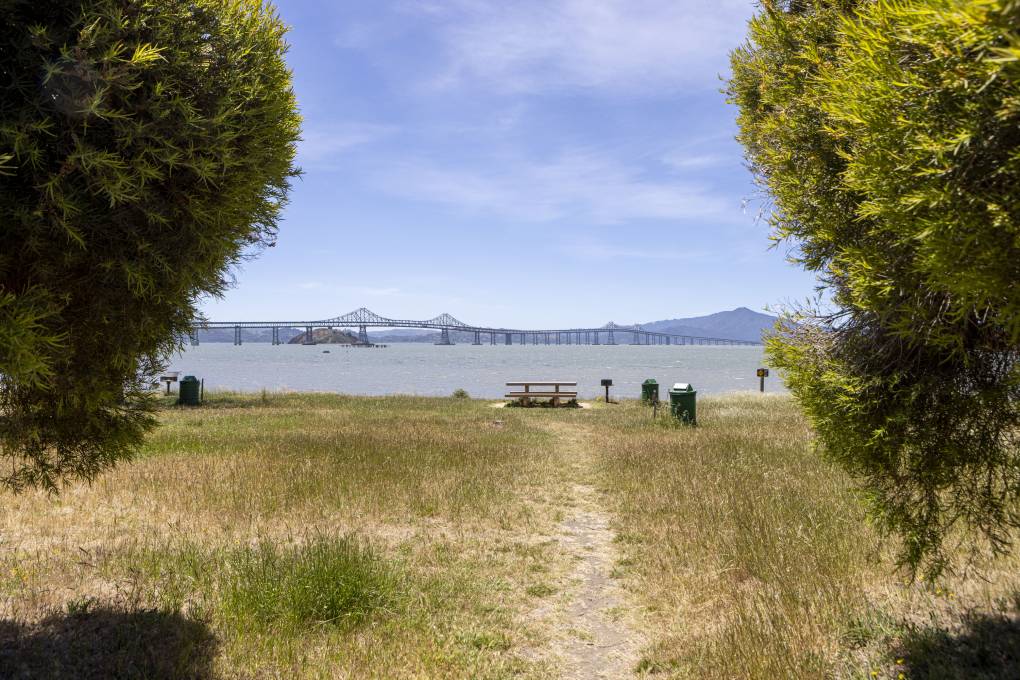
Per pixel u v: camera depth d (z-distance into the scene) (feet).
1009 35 5.52
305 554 18.17
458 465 35.88
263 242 14.40
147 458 36.04
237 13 12.54
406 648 14.05
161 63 10.05
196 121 10.42
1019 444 11.05
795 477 29.55
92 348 12.00
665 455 38.52
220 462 35.06
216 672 12.46
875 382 11.41
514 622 16.05
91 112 8.90
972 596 14.67
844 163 11.12
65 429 13.62
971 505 12.17
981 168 7.29
